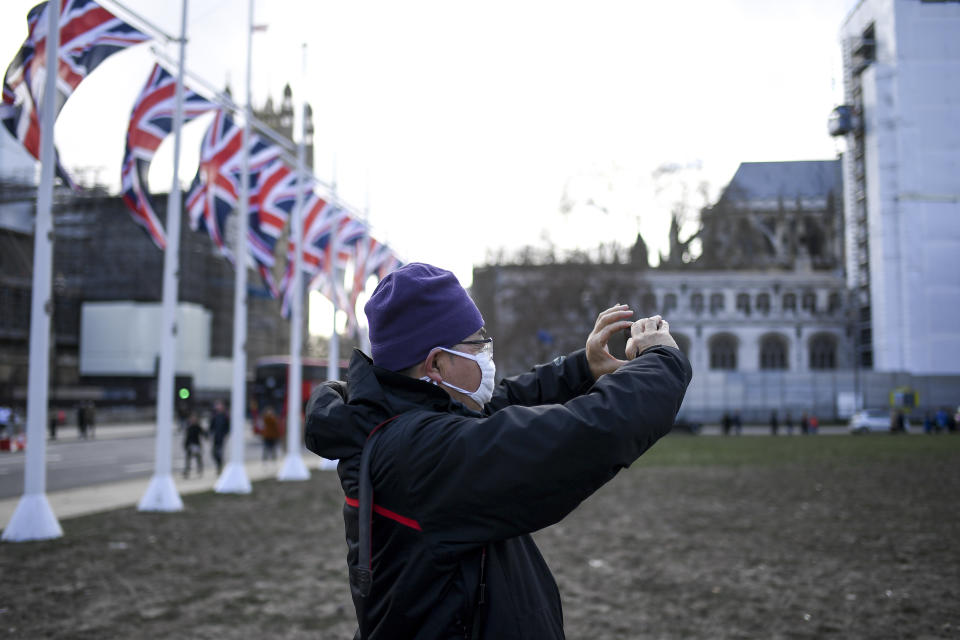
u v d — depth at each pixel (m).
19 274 54.44
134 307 61.34
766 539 10.20
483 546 1.47
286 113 76.25
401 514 1.47
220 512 12.95
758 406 62.34
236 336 16.45
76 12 10.58
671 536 10.52
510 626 1.45
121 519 12.01
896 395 61.38
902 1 64.81
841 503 14.02
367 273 23.55
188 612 6.51
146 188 12.66
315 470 22.62
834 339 75.19
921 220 65.62
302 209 19.67
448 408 1.62
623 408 1.39
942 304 65.38
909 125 65.62
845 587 7.39
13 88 10.33
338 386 1.85
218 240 15.50
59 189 54.81
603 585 7.59
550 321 52.78
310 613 6.48
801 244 71.75
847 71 69.06
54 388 56.19
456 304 1.68
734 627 6.10
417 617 1.44
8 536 9.97
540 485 1.37
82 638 5.75
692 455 28.77
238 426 16.41
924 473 20.14
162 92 13.04
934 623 6.10
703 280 77.56
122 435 40.16
